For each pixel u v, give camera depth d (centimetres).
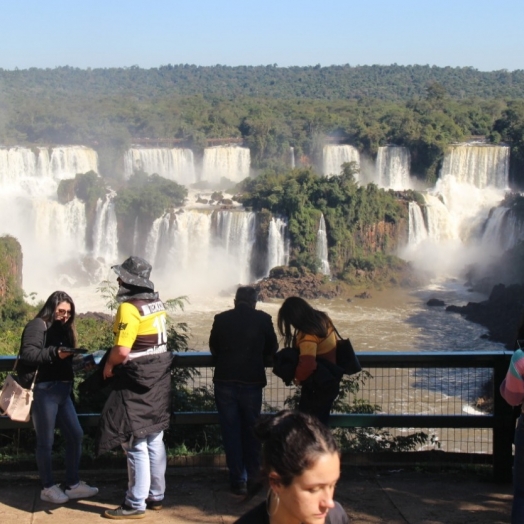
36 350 889
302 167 10412
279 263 8150
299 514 469
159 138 11119
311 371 920
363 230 8438
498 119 11075
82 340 1967
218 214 8275
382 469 1060
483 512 929
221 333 968
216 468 1054
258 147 10681
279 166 10381
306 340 926
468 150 9700
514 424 1000
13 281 5959
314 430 470
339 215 8288
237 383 962
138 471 891
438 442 1321
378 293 7625
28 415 912
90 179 8625
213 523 893
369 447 1185
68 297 931
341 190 8356
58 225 8512
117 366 880
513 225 8450
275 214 8288
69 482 952
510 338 5831
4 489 980
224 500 955
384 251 8588
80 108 11969
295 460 462
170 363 900
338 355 957
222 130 11306
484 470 1054
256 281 8125
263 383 977
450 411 1691
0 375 1259
